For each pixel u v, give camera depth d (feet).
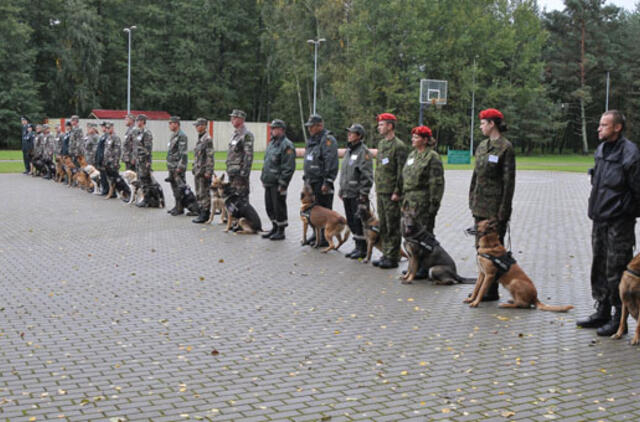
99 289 23.73
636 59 213.05
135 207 49.21
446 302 22.86
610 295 19.36
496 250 22.17
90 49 168.35
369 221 29.53
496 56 188.55
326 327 19.43
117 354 16.65
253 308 21.49
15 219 41.86
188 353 16.83
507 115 193.88
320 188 33.81
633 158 18.28
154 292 23.44
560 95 221.66
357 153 30.12
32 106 158.61
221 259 29.76
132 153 51.13
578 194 68.03
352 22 172.65
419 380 15.15
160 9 190.39
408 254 25.82
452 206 54.44
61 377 14.94
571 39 212.02
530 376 15.53
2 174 78.07
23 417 12.69
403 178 26.73
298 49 177.68
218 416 12.91
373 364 16.20
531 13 199.52
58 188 62.64
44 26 171.01
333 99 184.55
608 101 217.77
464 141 190.90
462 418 13.03
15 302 21.67
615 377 15.55
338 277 26.66
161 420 12.67
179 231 38.17
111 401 13.60
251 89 213.66
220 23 193.47
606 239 19.29
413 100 169.99
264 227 40.70
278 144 35.19
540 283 26.23
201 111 198.08
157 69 190.19
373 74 170.19
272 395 14.07
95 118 154.92
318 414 13.08
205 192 41.57
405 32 172.76
